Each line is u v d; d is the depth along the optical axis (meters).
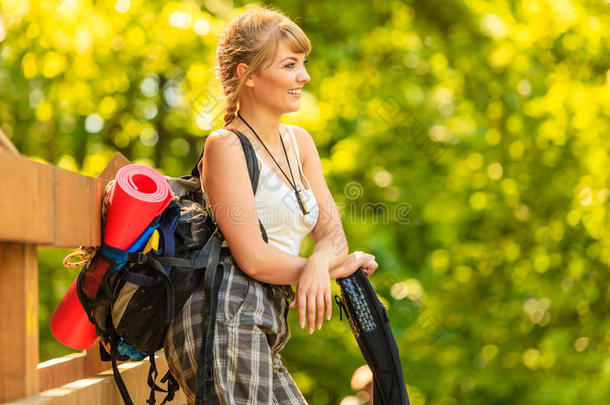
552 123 16.28
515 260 17.42
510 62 16.02
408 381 17.02
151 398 3.84
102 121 16.23
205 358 3.48
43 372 4.38
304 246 14.69
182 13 13.74
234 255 3.75
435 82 16.02
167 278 3.47
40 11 13.40
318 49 15.16
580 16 15.94
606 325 17.16
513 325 17.80
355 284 4.29
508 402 17.45
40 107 15.06
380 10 15.84
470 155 16.41
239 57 4.02
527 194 16.81
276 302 3.89
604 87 16.36
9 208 2.58
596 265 17.20
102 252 3.54
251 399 3.51
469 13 16.03
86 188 3.35
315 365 16.64
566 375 17.03
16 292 2.93
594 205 16.56
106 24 13.73
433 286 17.36
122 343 3.84
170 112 15.77
